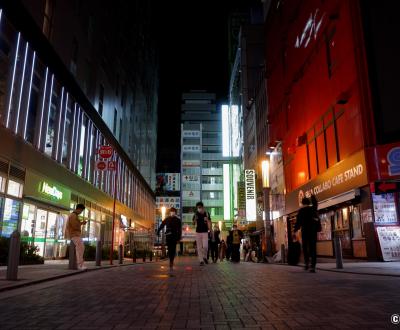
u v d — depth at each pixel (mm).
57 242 20828
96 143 28047
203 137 90875
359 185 17125
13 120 16219
